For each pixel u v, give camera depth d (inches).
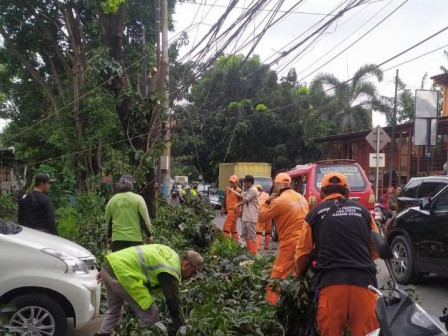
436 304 301.4
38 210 298.8
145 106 451.8
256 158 1502.2
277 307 193.2
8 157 670.5
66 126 692.7
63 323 208.7
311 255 180.2
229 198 515.5
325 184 181.5
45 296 206.5
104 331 201.6
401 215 358.0
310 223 175.3
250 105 1438.2
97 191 515.8
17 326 203.5
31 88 875.4
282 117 1466.5
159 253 185.6
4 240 205.3
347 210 170.6
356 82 1312.7
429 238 327.9
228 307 212.2
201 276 237.3
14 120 1032.2
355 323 163.5
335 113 1348.4
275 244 589.6
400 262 355.3
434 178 420.2
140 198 304.0
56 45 753.0
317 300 171.6
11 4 743.1
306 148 1478.8
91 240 404.2
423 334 110.5
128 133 457.4
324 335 165.9
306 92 1486.2
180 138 968.3
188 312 213.3
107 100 631.8
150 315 183.3
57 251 212.8
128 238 299.0
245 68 1199.6
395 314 119.2
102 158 705.0
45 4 751.1
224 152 1519.4
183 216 478.0
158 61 498.9
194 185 831.1
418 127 545.6
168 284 179.8
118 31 457.7
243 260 317.1
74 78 700.7
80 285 211.2
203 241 434.6
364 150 1174.3
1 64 896.9
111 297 201.6
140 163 450.0
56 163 759.7
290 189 248.5
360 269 162.6
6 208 698.2
